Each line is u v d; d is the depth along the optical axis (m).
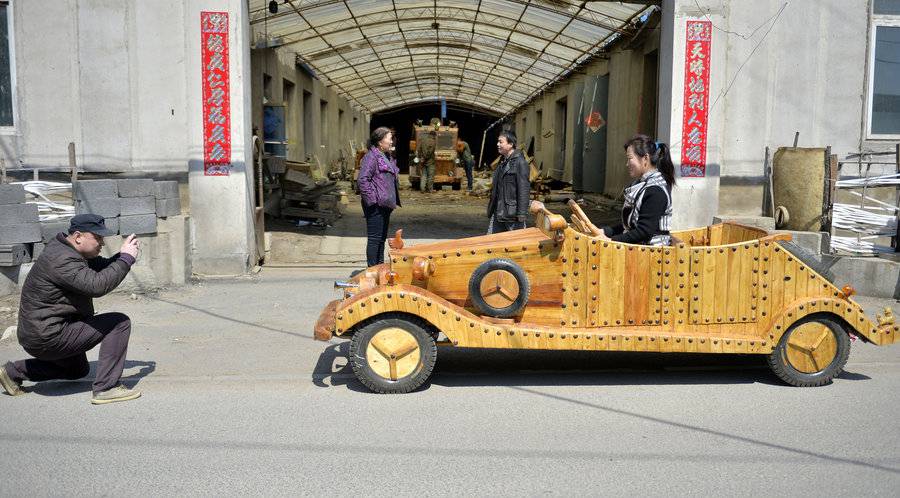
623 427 4.70
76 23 9.62
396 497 3.70
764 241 5.41
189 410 5.02
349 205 19.91
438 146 27.67
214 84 9.59
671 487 3.81
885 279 8.70
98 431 4.62
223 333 7.09
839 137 10.17
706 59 9.85
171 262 9.29
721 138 10.06
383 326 5.27
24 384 5.66
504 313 5.29
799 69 10.02
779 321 5.38
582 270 5.33
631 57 17.97
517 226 8.22
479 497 3.70
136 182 8.80
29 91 9.71
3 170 8.52
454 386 5.60
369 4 16.61
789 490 3.78
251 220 10.16
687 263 5.37
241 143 9.69
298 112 20.80
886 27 10.05
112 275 5.04
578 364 6.24
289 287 9.31
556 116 28.12
